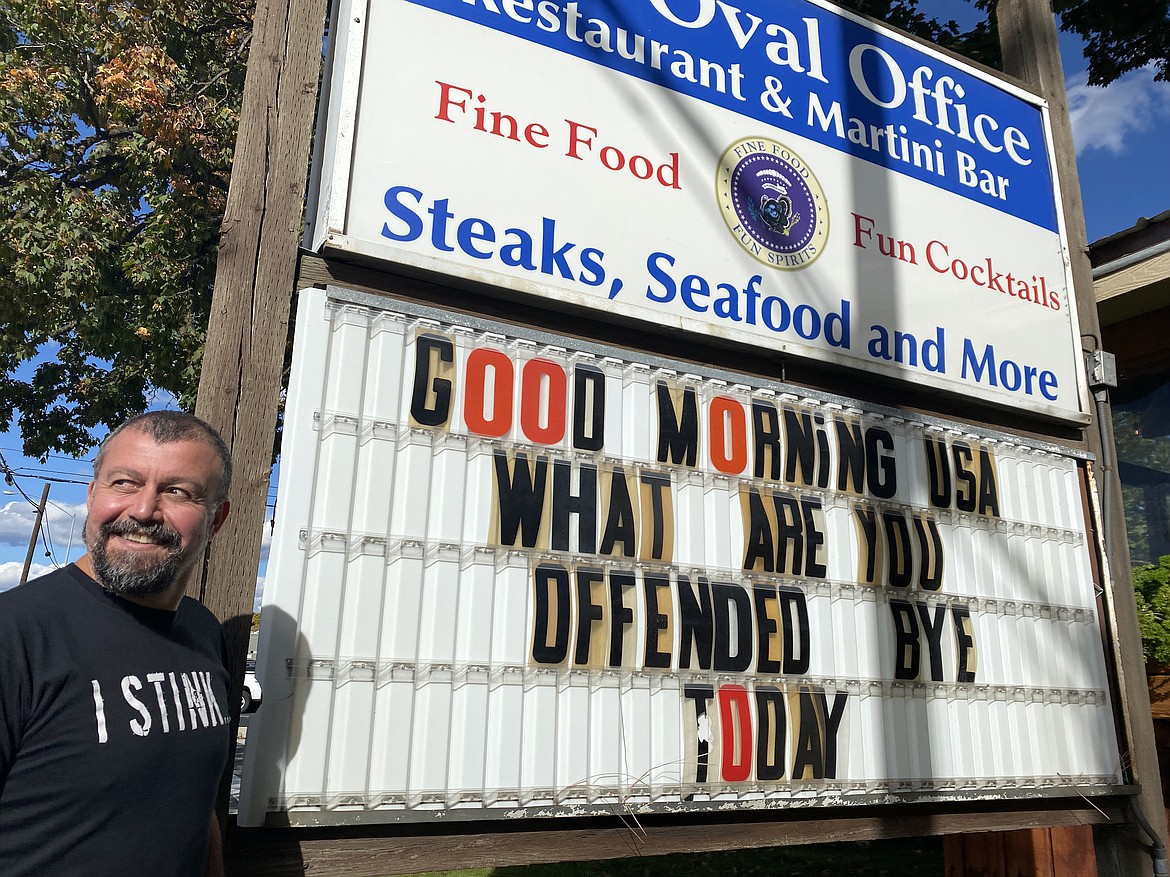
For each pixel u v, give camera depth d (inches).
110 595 74.3
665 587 117.0
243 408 98.4
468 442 108.5
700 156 137.8
